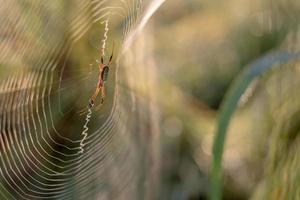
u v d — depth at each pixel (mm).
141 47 748
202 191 794
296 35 790
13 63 622
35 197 634
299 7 845
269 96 752
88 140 660
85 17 627
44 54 627
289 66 723
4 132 617
